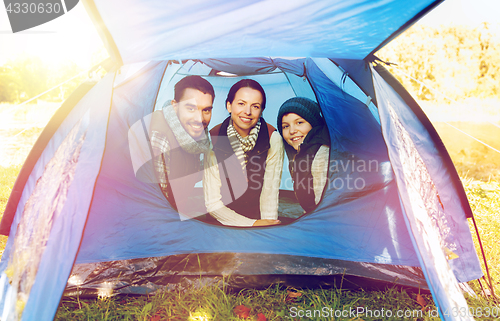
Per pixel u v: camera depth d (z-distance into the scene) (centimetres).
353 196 232
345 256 234
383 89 199
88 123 166
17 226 191
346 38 179
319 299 210
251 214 274
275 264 236
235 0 139
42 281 143
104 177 218
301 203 283
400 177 160
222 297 211
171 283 224
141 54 180
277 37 175
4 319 151
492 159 555
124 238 228
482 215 333
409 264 226
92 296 212
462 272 216
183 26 155
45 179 185
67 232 147
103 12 146
